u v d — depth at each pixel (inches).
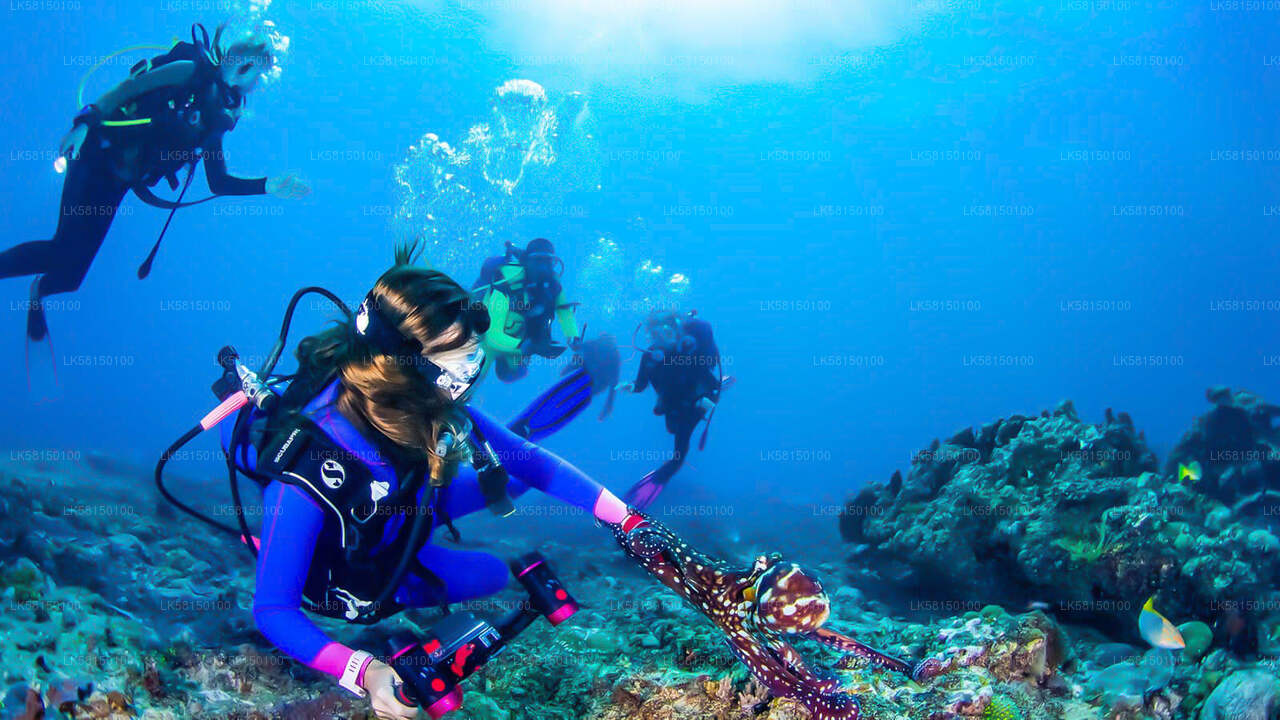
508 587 152.9
